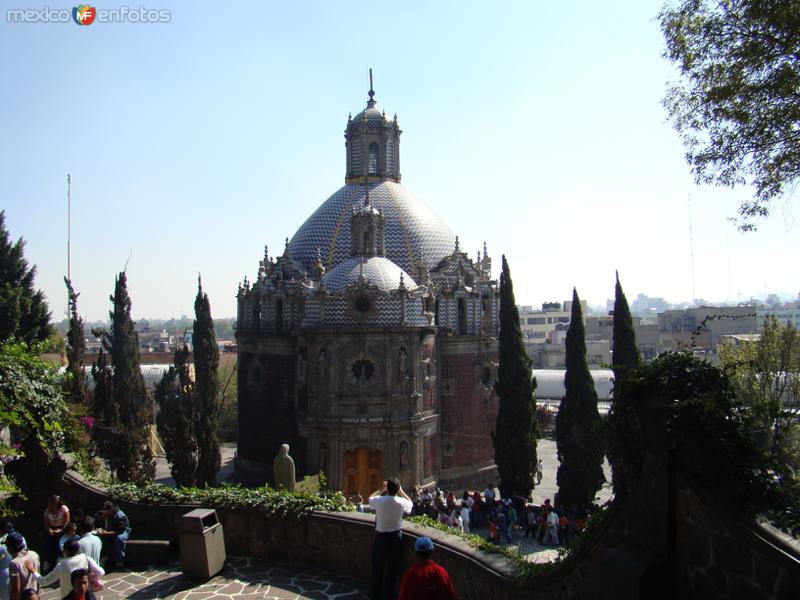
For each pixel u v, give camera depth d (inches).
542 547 1585.9
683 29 862.5
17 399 887.1
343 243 2507.4
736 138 837.8
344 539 783.1
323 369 2031.3
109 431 2018.9
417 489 1854.1
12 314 2800.2
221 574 780.6
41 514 943.7
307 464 2082.9
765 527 400.2
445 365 2338.8
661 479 469.7
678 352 502.3
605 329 6456.7
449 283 2413.9
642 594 451.8
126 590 734.5
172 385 2203.5
